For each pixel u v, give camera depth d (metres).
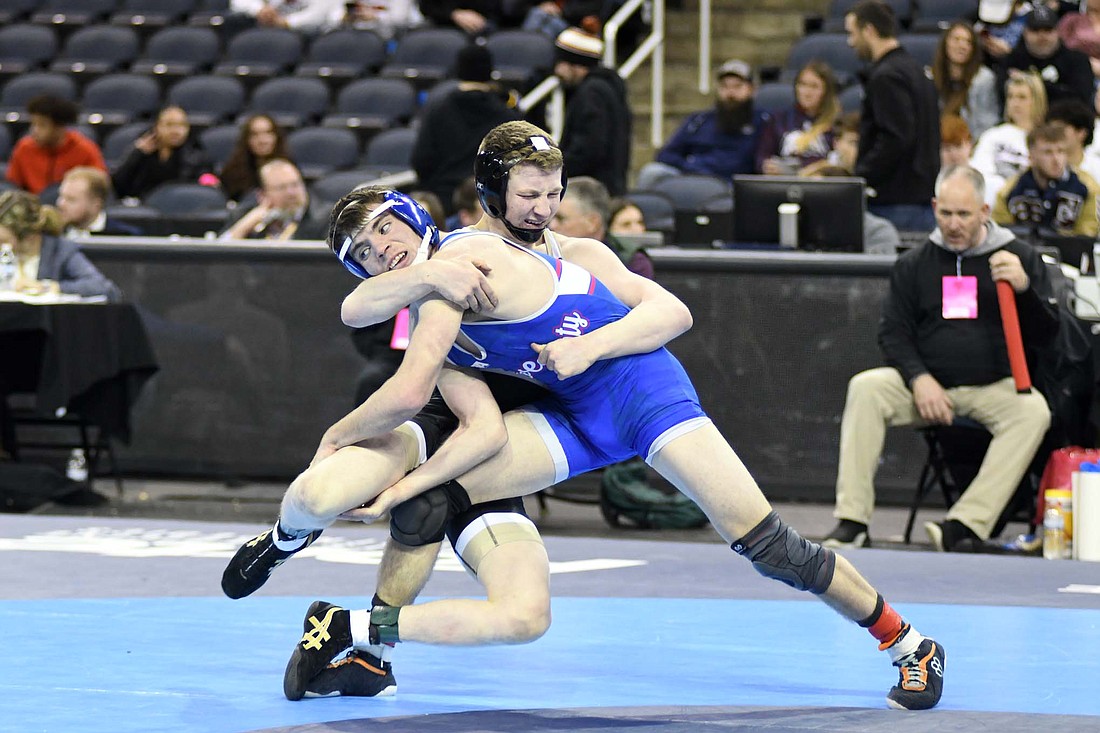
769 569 5.08
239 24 21.19
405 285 4.74
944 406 9.87
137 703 5.14
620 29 20.09
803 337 11.45
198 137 17.89
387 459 4.85
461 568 8.47
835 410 11.43
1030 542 10.03
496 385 5.14
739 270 11.48
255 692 5.36
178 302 12.32
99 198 13.20
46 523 10.41
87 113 19.31
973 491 9.95
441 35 19.56
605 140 13.81
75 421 11.78
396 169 17.02
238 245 12.20
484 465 4.97
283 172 12.96
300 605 7.29
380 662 5.32
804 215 11.77
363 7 21.34
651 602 7.57
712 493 5.00
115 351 11.20
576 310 4.97
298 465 12.26
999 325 9.97
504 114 13.46
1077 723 4.93
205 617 6.95
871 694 5.45
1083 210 12.62
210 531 10.11
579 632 6.73
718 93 16.30
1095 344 10.09
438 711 5.09
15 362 11.58
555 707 5.18
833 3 19.69
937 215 10.06
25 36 20.89
